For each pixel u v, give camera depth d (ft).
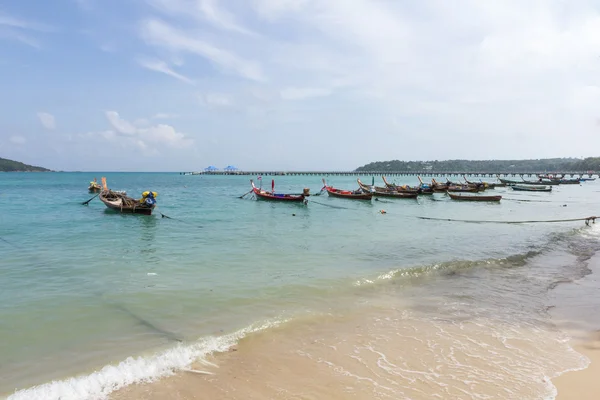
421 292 39.47
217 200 160.97
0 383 21.61
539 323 31.65
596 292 40.16
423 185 196.34
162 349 25.80
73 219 94.68
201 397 20.53
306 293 38.14
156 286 39.81
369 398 20.65
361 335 28.68
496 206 149.28
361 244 65.87
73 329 28.89
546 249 63.62
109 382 21.70
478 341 27.99
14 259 51.80
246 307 34.01
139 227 84.02
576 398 20.71
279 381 22.22
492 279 44.86
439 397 20.79
